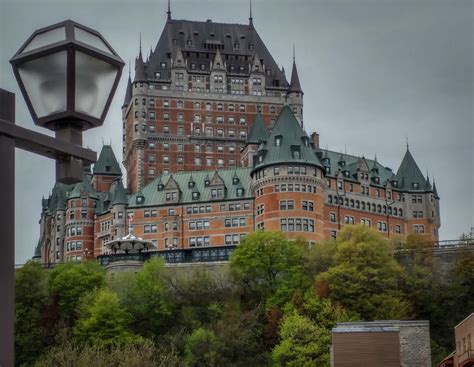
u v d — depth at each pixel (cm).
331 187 18400
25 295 13438
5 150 973
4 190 963
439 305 13388
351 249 13762
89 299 13125
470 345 8688
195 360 11888
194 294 13888
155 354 11038
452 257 14350
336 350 9062
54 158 1028
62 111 998
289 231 17088
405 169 19962
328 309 12675
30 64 998
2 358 922
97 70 1012
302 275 14200
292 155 17412
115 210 18650
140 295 13350
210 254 15362
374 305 13100
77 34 1001
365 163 19238
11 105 1000
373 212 19050
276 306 13450
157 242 18275
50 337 12825
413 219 19650
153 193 18700
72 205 19725
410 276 13712
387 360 8981
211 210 18125
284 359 11806
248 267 14262
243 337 12425
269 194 17362
